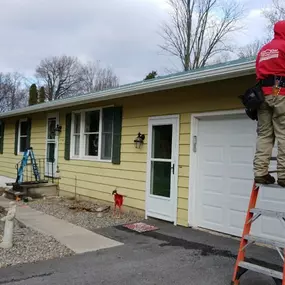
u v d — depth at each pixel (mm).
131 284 4133
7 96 43062
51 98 45812
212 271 4531
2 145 15430
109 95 8180
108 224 7184
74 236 6230
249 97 3783
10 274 4418
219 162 6465
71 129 10625
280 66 3605
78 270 4578
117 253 5289
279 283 3645
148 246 5645
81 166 10086
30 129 13125
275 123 3686
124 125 8555
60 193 10961
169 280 4246
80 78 47906
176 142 7148
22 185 10516
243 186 6070
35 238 6027
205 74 5824
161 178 7523
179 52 26781
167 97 7410
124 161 8492
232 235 6188
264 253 5250
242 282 4156
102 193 9211
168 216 7266
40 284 4113
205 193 6672
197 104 6777
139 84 7414
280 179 3672
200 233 6449
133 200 8180
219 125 6484
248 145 6023
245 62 5273
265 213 3693
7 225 5461
